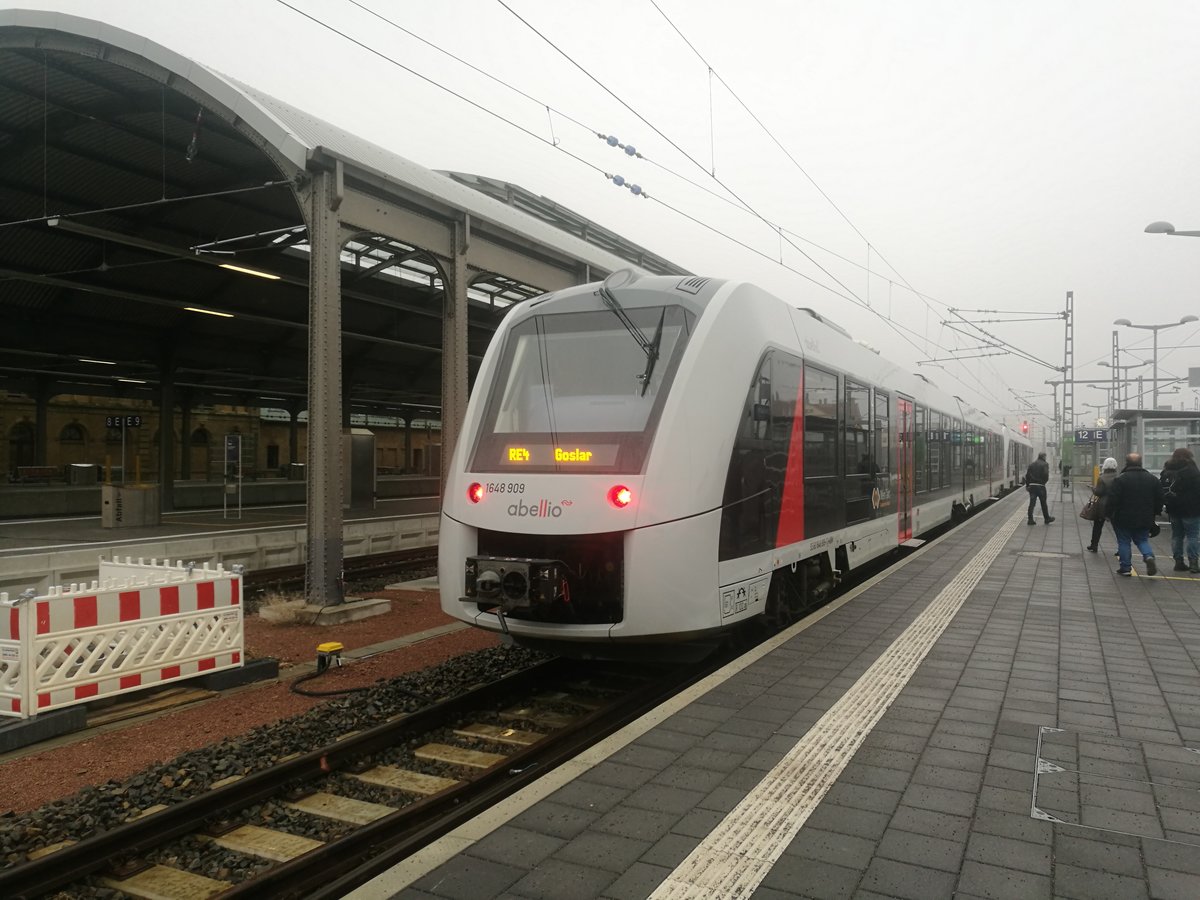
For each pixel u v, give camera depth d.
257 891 3.69
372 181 10.24
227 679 6.95
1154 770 4.20
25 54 10.34
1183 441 18.09
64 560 11.09
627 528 5.93
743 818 3.64
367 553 15.33
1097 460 32.44
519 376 7.06
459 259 11.89
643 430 6.23
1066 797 3.86
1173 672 6.12
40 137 12.28
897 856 3.28
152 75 9.92
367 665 7.77
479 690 6.44
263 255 16.02
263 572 13.16
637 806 3.77
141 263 13.64
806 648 6.82
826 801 3.82
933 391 16.27
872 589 9.79
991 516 22.31
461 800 4.75
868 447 10.57
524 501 6.29
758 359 7.11
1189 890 3.02
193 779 4.95
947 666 6.28
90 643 6.11
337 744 5.31
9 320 17.55
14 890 3.72
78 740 5.70
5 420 41.50
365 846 4.16
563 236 15.21
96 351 19.42
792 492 7.80
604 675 7.41
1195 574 11.23
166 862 4.13
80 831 4.30
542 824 3.60
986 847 3.36
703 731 4.79
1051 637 7.26
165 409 21.09
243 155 12.68
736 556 6.58
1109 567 11.85
